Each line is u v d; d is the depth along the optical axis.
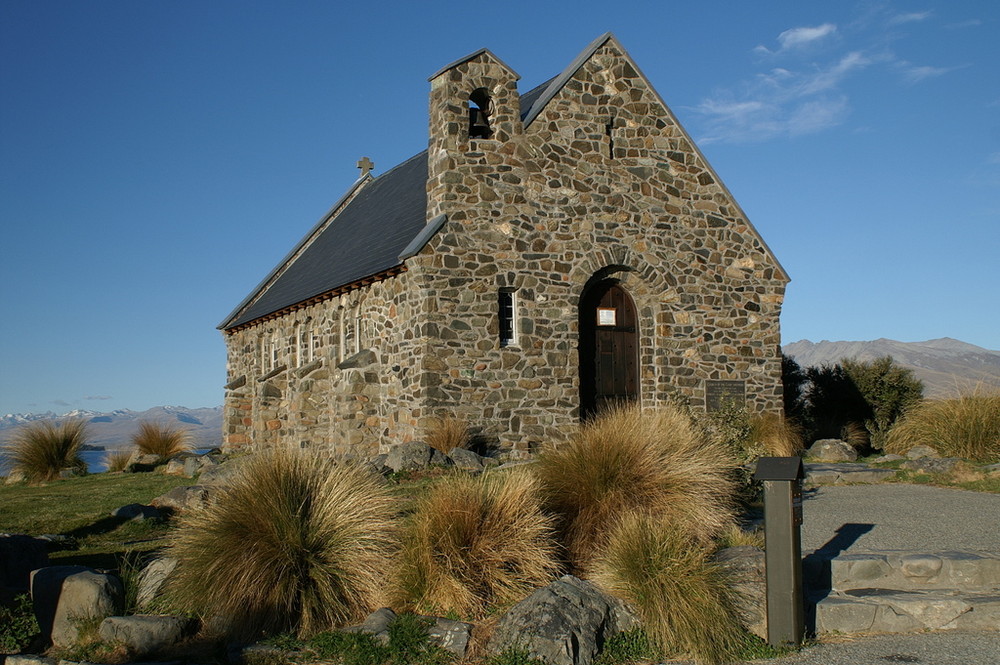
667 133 20.94
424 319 18.03
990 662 7.15
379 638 7.53
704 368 20.92
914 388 22.91
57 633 7.96
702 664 7.44
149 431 24.70
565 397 19.17
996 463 14.57
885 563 8.94
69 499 15.37
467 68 18.83
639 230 20.39
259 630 7.96
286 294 28.19
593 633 7.50
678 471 9.99
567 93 19.84
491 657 7.34
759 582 8.26
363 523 8.60
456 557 8.39
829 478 14.41
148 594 8.39
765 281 21.75
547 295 19.23
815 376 24.55
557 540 9.27
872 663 7.23
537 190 19.30
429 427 17.80
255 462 8.96
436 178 18.70
